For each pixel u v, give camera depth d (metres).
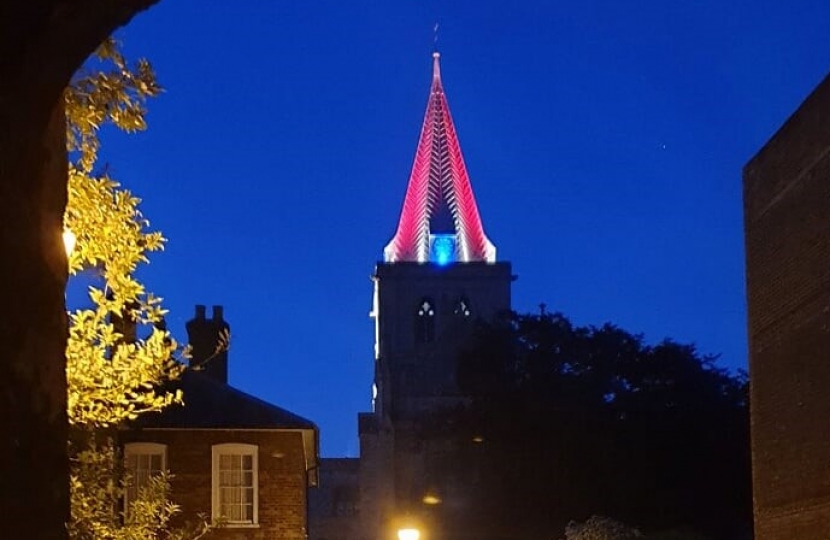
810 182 20.34
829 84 19.33
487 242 123.31
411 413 90.19
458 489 56.03
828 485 19.42
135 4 6.96
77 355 12.39
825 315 19.55
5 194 6.35
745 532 48.25
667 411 49.81
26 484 6.32
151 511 13.86
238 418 30.86
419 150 125.62
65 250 7.45
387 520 80.06
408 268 103.25
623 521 48.50
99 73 12.05
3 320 6.25
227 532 30.34
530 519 50.59
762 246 23.11
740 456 48.78
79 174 12.39
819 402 19.86
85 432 12.60
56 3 6.43
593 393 51.53
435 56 129.25
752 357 23.75
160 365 13.16
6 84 6.36
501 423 52.66
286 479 30.84
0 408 6.14
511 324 57.03
